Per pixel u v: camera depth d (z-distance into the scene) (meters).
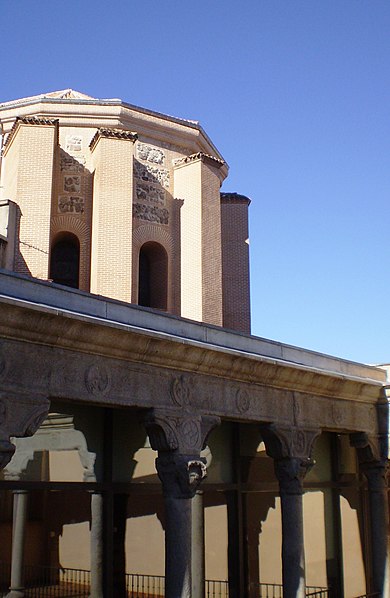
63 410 13.34
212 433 15.84
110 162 24.00
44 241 22.95
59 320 10.32
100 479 13.79
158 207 25.77
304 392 15.75
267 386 14.70
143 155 25.88
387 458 18.05
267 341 15.04
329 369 16.75
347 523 18.55
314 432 15.84
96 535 13.78
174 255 25.83
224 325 28.25
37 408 10.21
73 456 13.38
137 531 14.51
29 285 10.68
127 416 14.50
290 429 15.10
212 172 26.30
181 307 25.19
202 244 25.23
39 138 23.69
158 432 12.21
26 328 10.05
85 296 11.46
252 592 15.87
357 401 17.64
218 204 26.33
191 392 12.84
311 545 17.48
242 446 16.47
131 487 14.28
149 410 12.06
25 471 12.47
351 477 18.98
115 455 14.12
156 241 25.45
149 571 14.62
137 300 24.36
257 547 16.33
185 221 25.84
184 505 12.45
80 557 13.81
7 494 13.45
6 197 25.03
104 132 24.05
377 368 18.64
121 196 23.89
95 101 25.31
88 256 24.38
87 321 10.63
